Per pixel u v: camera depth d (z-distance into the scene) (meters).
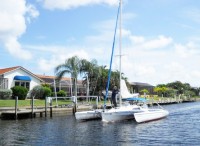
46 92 50.41
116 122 30.36
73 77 51.53
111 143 19.20
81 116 31.33
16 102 32.56
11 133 23.19
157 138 21.00
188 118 35.62
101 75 60.12
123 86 33.31
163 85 118.31
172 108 59.28
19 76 51.56
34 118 34.50
